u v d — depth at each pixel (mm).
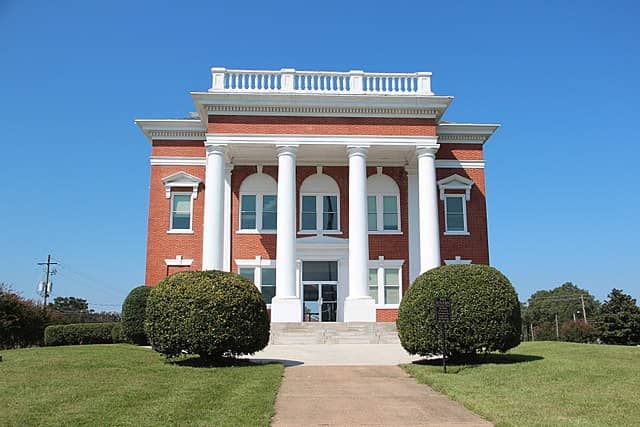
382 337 30031
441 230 37906
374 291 37375
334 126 34688
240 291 18703
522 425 10578
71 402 12469
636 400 12812
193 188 37656
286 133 34406
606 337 67062
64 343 30984
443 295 18188
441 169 38438
